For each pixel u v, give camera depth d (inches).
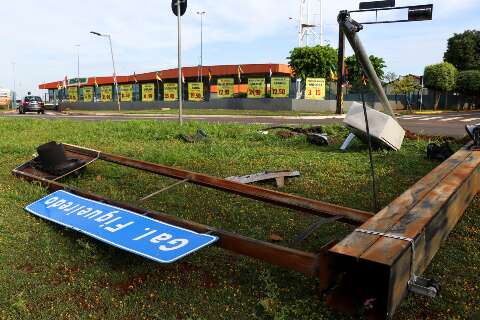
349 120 387.5
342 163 329.7
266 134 496.4
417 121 882.8
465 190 172.9
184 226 148.9
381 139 373.1
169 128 559.5
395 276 95.8
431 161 334.6
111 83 2386.8
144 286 137.6
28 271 148.9
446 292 134.4
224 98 1759.4
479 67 2440.9
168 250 130.9
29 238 175.3
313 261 113.3
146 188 254.2
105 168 303.6
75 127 623.5
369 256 96.9
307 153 380.8
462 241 173.5
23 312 123.3
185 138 474.0
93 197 194.4
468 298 131.5
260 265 150.3
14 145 406.6
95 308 126.5
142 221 153.8
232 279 141.9
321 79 1608.0
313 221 195.6
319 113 1353.3
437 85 1929.1
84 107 2228.1
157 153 365.7
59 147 269.6
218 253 160.1
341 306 103.0
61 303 128.6
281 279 141.2
